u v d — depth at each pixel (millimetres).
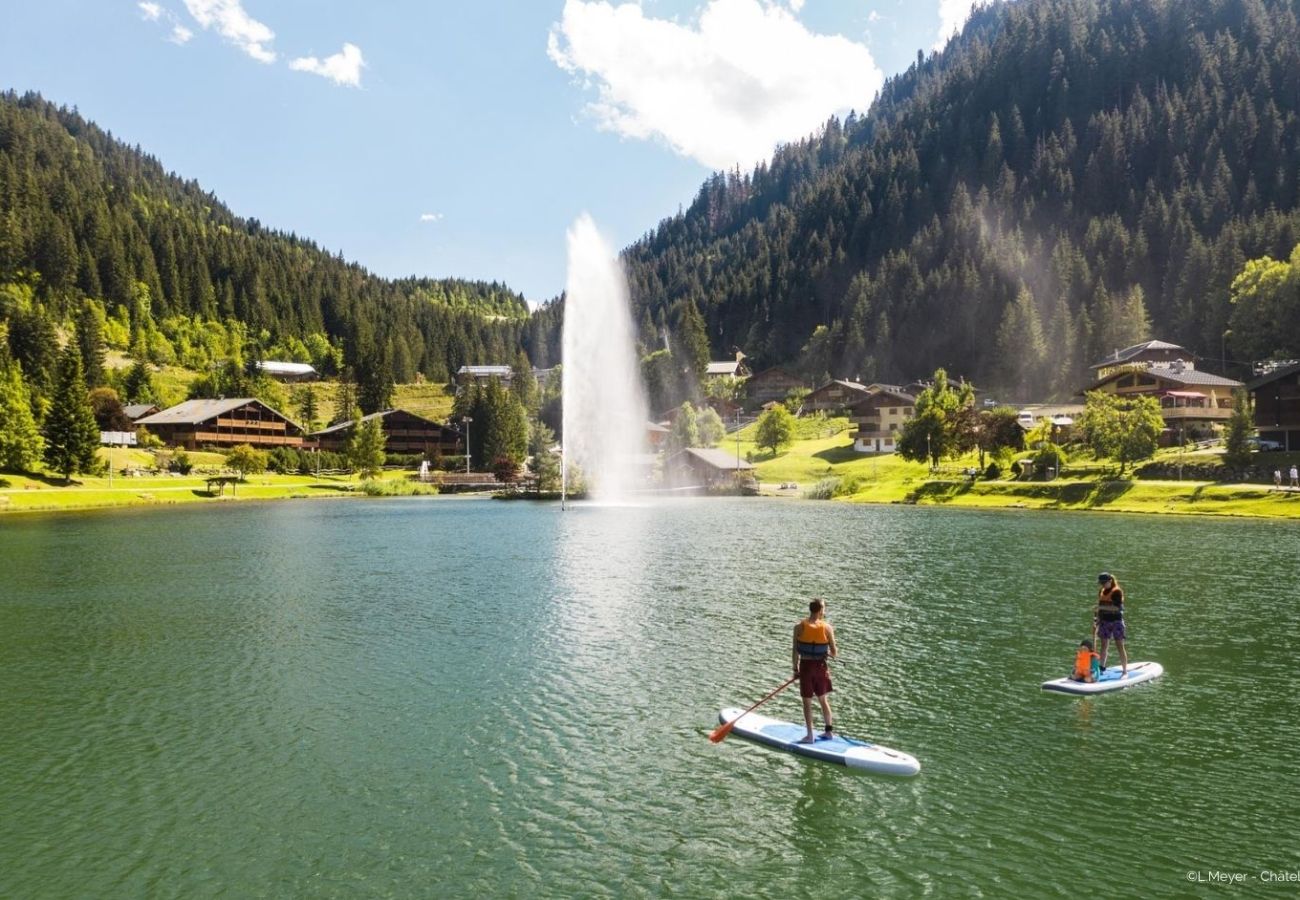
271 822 18312
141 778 20688
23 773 21016
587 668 30094
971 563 56188
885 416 176500
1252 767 20844
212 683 28594
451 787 20078
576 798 19422
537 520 97750
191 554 64000
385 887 15688
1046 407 192375
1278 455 104500
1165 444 134250
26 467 128375
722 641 34062
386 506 128375
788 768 21109
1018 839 17328
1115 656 31219
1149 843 17078
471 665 30609
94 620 38875
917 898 15188
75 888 15711
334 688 27906
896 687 27578
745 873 16109
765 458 179625
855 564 56188
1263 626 36094
